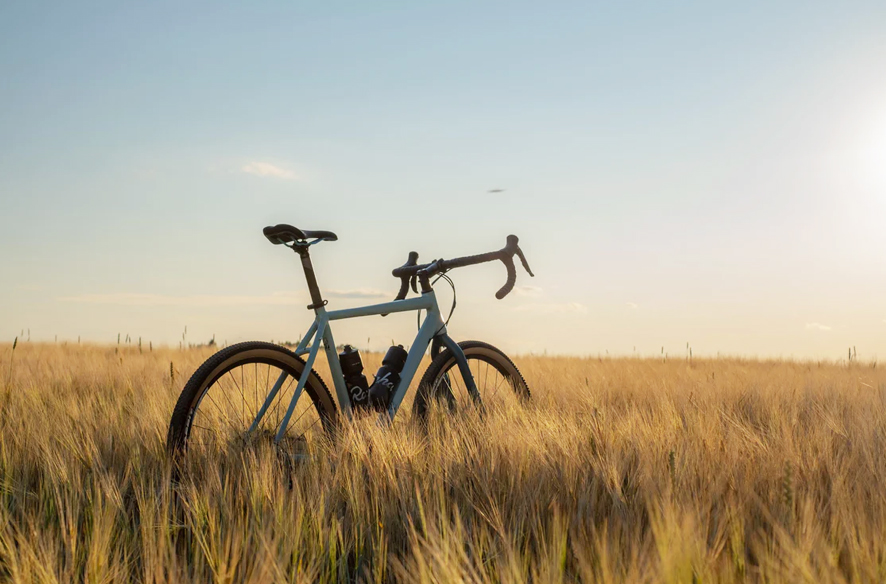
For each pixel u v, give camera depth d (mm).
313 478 2623
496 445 2955
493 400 4355
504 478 2678
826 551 1763
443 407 3846
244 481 2639
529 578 1918
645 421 3908
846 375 8070
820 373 8305
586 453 2914
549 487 2543
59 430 3471
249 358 3119
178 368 7199
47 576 1738
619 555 1775
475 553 1961
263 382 3443
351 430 3080
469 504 2418
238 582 1829
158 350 10320
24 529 2168
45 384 5691
